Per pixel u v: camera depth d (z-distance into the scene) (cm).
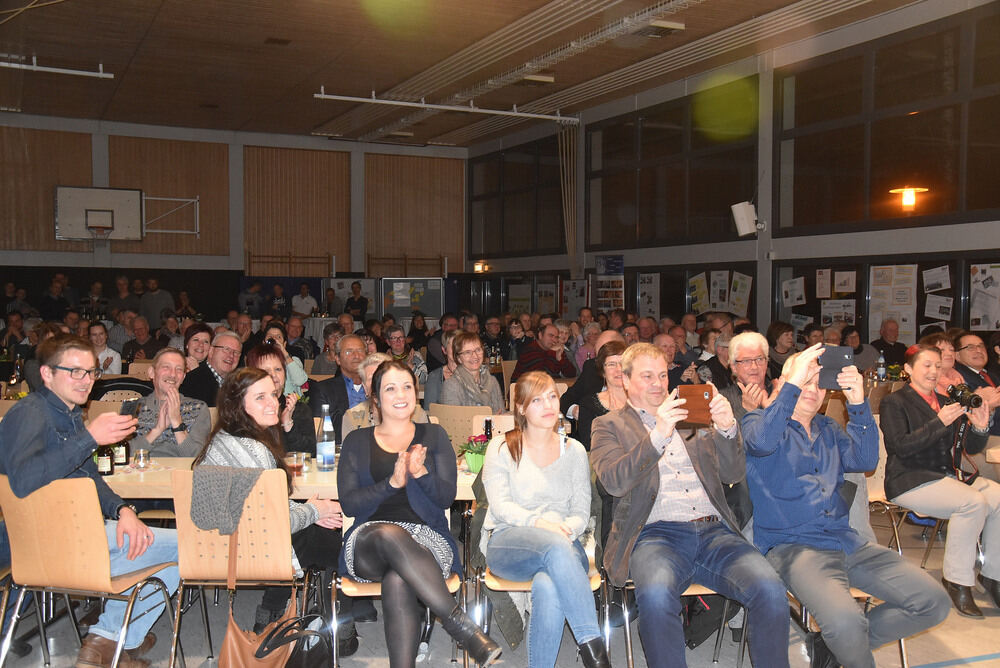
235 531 283
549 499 321
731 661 343
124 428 295
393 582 289
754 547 302
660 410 294
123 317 1007
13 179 1429
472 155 1689
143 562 315
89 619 371
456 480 326
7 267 1431
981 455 473
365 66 1080
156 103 1330
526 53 1002
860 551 306
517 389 321
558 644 293
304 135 1600
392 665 282
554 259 1444
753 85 1026
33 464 281
